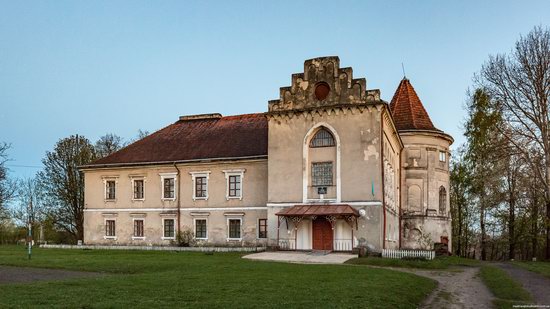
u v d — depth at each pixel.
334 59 43.62
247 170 50.12
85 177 57.09
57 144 69.00
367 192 41.53
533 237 65.31
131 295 17.47
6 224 90.94
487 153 52.06
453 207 78.12
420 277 27.48
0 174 63.75
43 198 76.25
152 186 53.94
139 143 58.53
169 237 52.62
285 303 16.36
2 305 14.98
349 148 42.47
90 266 30.14
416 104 60.84
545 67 46.00
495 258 86.19
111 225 55.44
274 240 43.59
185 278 22.91
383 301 18.02
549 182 46.31
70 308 14.87
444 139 60.00
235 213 49.94
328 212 40.59
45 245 53.66
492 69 48.88
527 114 47.03
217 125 58.06
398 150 56.34
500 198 57.50
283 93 44.84
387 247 44.69
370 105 42.00
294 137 44.22
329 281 22.66
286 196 43.75
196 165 52.16
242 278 23.14
